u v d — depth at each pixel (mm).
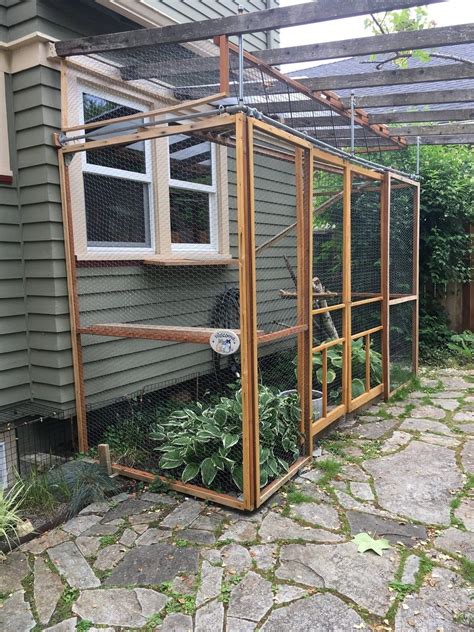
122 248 4082
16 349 3516
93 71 3615
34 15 3236
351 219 4469
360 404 4414
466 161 6953
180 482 3059
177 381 4555
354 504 2859
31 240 3467
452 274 6758
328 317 4301
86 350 3688
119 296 3967
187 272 4684
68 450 3828
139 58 3721
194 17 4570
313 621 1943
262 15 2629
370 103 4484
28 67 3316
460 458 3480
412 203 5430
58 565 2348
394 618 1951
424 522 2662
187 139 4707
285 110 4316
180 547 2457
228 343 2738
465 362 6406
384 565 2285
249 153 2600
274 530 2592
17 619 2006
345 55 3271
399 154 6727
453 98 4262
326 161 3723
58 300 3436
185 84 4105
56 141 3342
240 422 3045
